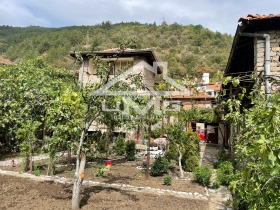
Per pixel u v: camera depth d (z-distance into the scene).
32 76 11.65
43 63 17.22
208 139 30.22
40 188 7.73
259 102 4.57
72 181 8.70
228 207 6.68
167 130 10.97
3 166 11.05
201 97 20.22
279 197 2.74
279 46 7.29
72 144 6.21
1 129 10.92
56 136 6.49
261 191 2.80
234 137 6.62
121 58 18.05
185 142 11.82
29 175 9.37
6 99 8.45
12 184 8.06
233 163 8.87
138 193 7.65
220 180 7.92
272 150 2.13
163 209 6.37
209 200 7.33
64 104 5.77
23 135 9.53
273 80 5.59
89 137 6.64
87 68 15.12
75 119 5.89
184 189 8.40
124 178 9.61
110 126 7.67
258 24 7.37
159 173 10.48
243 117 5.01
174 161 13.44
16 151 15.23
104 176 9.73
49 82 11.31
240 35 7.38
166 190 8.16
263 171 2.59
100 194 7.30
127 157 14.44
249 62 9.79
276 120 2.38
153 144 18.30
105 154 13.98
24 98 8.48
